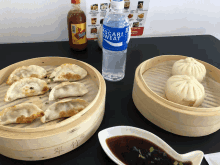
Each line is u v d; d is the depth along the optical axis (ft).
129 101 2.51
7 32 3.54
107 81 2.82
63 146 1.72
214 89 2.55
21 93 2.20
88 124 1.80
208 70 2.77
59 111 1.99
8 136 1.53
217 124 1.96
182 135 2.06
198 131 1.98
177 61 2.80
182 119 1.89
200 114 1.82
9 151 1.66
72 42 3.31
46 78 2.56
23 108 1.98
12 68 2.48
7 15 3.32
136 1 3.45
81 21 3.06
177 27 4.42
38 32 3.68
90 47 3.66
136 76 2.36
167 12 4.08
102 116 2.14
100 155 1.84
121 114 2.31
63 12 3.51
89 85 2.44
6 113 1.90
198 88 2.22
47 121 1.91
